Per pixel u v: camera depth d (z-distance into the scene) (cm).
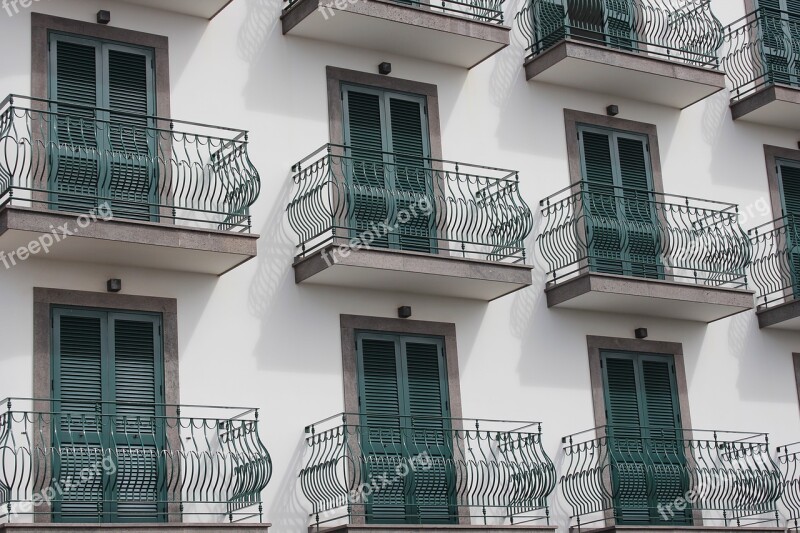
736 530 1678
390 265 1540
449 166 1712
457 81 1755
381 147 1673
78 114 1489
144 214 1456
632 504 1697
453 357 1641
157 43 1560
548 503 1652
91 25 1523
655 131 1886
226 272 1528
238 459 1443
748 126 1967
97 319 1448
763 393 1852
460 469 1552
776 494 1741
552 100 1816
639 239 1792
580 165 1809
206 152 1556
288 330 1548
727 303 1753
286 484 1498
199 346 1493
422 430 1591
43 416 1389
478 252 1619
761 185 1950
